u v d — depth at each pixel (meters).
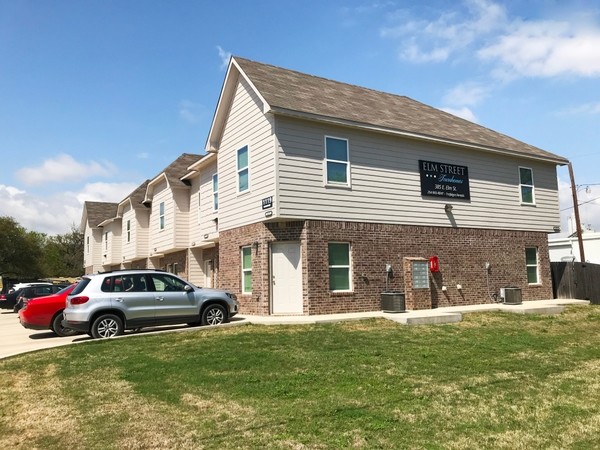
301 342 11.19
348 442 5.48
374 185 16.80
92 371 9.08
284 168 15.07
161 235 25.95
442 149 18.73
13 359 10.46
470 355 10.10
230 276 17.64
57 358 10.25
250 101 16.69
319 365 9.06
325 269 15.45
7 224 45.94
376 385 7.79
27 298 21.11
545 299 21.06
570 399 7.19
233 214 17.59
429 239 17.91
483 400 7.09
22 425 6.37
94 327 12.38
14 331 16.69
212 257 22.88
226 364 9.17
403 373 8.56
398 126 17.34
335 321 14.01
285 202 14.96
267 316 15.16
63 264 64.62
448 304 18.00
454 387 7.73
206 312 13.71
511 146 20.94
